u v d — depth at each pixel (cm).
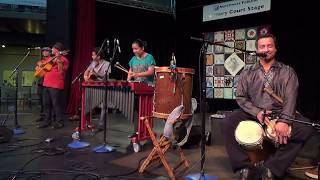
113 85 370
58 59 501
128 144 402
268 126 239
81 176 269
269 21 713
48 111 532
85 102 424
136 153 354
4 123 559
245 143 229
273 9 698
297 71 672
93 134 471
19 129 484
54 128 520
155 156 291
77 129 427
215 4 787
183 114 306
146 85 365
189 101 317
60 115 527
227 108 793
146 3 805
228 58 787
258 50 262
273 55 262
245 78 271
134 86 350
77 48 745
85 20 748
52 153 347
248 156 254
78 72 736
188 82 314
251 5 721
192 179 256
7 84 1391
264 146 254
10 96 1176
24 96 1195
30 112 816
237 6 745
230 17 766
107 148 362
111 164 308
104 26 816
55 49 499
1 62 1391
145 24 868
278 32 697
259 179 255
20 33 1184
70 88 734
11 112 802
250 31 747
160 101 311
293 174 276
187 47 865
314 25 644
